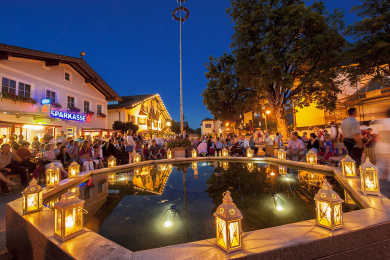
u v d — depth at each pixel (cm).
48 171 294
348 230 137
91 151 682
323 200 140
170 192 290
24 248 175
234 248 116
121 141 1066
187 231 166
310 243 125
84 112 1722
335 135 793
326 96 1574
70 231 140
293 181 340
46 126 1295
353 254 136
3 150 485
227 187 311
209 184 335
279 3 1502
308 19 1295
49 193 273
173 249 124
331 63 1329
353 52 1284
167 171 475
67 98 1541
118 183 357
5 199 410
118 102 2730
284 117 1560
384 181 375
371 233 143
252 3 1515
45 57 1218
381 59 1227
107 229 172
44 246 145
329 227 138
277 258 117
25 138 1191
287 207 218
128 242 149
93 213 213
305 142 903
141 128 2820
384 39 1167
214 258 112
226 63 2464
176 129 4634
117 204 241
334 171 370
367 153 476
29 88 1222
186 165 565
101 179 396
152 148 963
